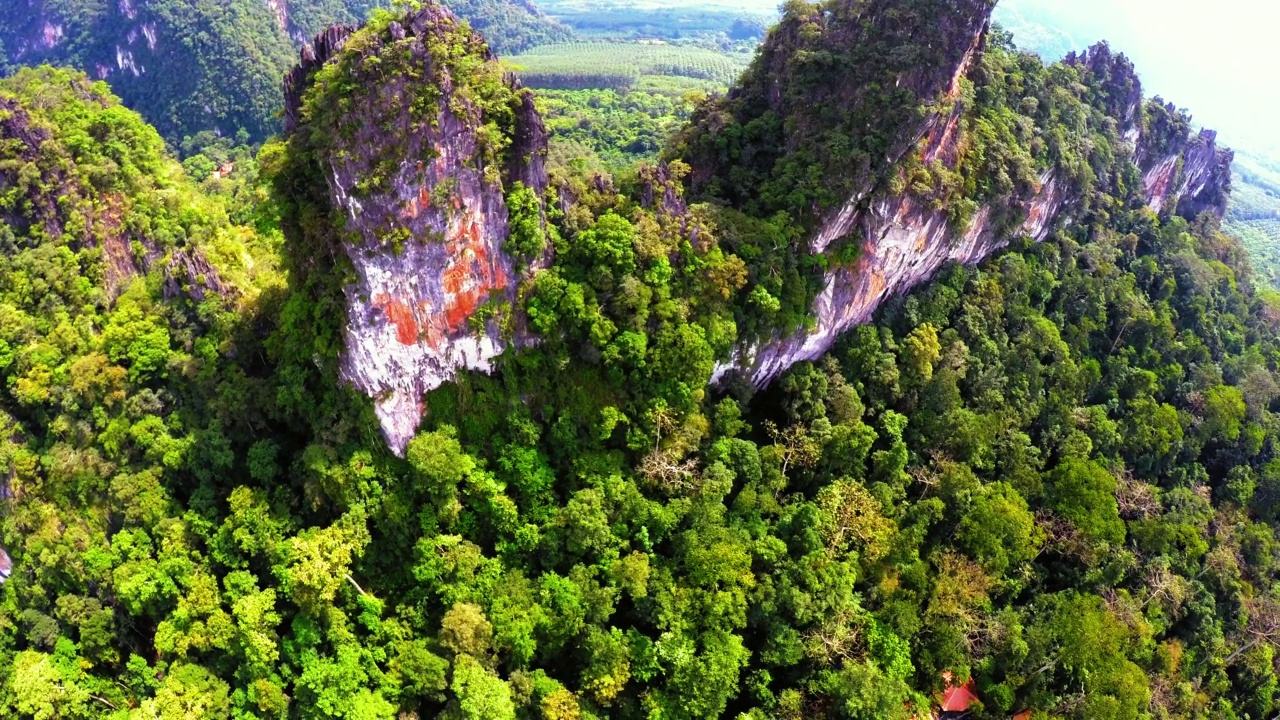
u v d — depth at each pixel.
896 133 59.00
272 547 48.84
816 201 58.78
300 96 49.22
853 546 56.59
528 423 52.84
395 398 50.88
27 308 57.25
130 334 54.75
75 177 60.97
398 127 43.69
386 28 43.81
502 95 47.16
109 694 49.91
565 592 48.75
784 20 66.94
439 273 48.00
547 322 51.47
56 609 52.06
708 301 55.16
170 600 50.03
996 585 60.16
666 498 54.81
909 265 68.25
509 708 44.59
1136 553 67.38
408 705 46.91
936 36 60.19
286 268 53.00
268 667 46.44
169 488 53.00
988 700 57.06
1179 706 60.81
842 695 49.72
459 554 49.09
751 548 52.97
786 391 62.16
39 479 53.75
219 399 52.62
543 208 51.84
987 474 66.75
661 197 55.75
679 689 48.19
